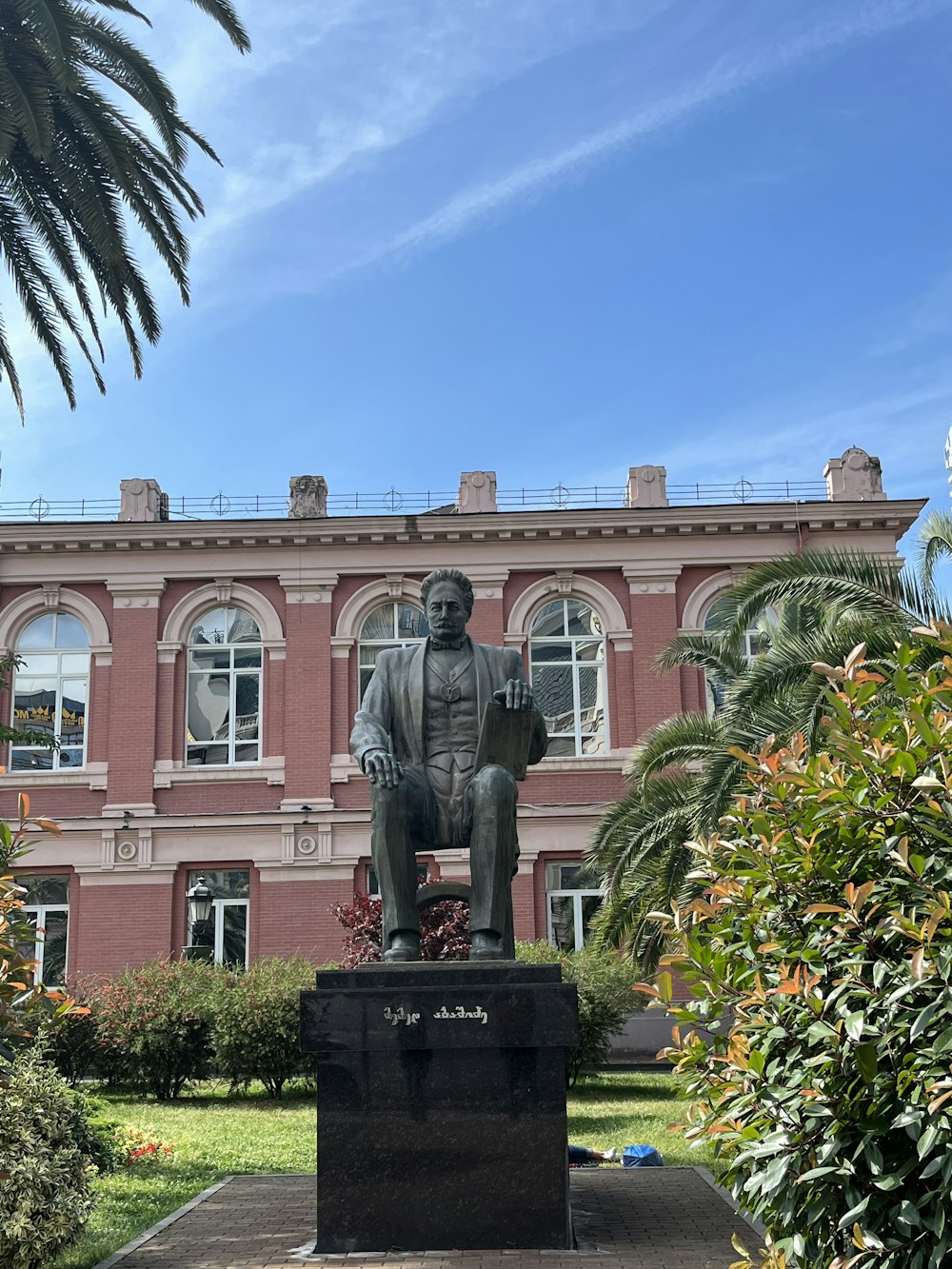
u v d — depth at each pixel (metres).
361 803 27.66
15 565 28.81
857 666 5.42
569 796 27.70
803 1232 4.91
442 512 29.44
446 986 7.24
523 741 8.09
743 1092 5.02
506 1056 7.18
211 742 28.38
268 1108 18.25
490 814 7.89
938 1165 4.33
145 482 29.66
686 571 28.72
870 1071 4.58
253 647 28.73
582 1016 19.91
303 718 27.98
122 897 27.39
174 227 16.84
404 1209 7.05
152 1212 9.24
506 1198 7.05
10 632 28.69
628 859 17.41
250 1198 9.57
